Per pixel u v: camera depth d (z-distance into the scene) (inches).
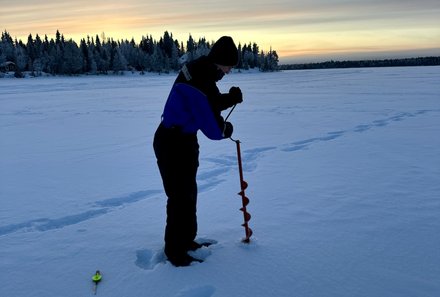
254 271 99.0
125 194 175.5
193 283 94.6
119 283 96.2
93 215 152.2
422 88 855.7
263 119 437.4
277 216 137.7
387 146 263.6
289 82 1572.3
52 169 227.1
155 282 95.7
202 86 97.0
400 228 124.4
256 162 228.1
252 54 4926.2
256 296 88.7
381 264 101.3
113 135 351.9
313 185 176.7
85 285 95.9
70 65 3139.8
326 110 510.9
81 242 120.9
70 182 197.9
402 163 215.0
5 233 136.9
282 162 226.1
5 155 271.0
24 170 226.4
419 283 92.0
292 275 96.7
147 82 1839.3
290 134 330.0
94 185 191.2
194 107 97.5
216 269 100.2
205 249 108.7
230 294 89.7
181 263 102.7
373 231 122.3
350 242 114.5
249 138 314.8
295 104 611.2
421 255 105.9
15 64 2947.8
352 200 153.6
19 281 99.0
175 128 101.2
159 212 146.8
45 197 173.6
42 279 99.7
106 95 936.9
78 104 697.6
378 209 142.5
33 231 136.0
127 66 3737.7
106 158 254.2
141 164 235.0
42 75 3080.7
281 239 117.6
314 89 1012.5
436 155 232.8
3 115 533.6
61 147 298.4
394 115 430.3
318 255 106.7
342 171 200.8
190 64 99.3
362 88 948.0
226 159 242.1
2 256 113.2
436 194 159.0
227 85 1386.6
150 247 115.8
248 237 114.2
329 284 92.5
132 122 443.2
